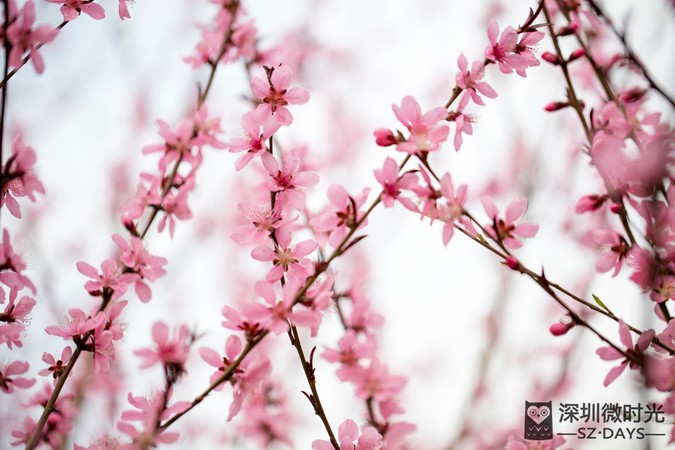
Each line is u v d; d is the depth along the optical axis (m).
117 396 1.36
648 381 1.08
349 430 1.10
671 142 1.09
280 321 1.09
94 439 1.13
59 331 1.12
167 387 1.12
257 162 1.20
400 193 1.11
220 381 1.10
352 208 1.11
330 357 1.19
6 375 1.13
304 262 1.11
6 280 1.12
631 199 1.11
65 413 1.17
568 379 1.41
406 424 1.18
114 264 1.14
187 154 1.20
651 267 1.10
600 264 1.12
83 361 1.38
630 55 1.13
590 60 1.15
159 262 1.15
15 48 1.08
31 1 1.08
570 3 1.16
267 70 1.12
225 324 1.10
